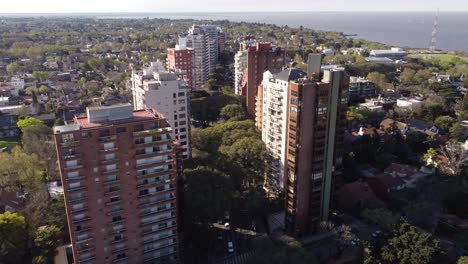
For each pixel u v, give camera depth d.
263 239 107.38
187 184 123.62
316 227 131.38
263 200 135.62
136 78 175.00
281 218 138.62
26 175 143.25
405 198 143.75
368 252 107.44
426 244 100.69
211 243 123.44
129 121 100.44
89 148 94.94
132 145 99.94
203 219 120.50
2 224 105.50
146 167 103.12
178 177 131.62
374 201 139.75
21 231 109.44
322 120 118.12
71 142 92.56
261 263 100.25
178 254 115.88
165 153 104.94
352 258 117.75
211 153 167.75
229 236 129.38
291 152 121.19
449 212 139.12
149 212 107.19
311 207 127.44
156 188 106.38
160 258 112.81
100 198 99.31
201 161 146.00
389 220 117.69
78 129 93.31
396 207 138.75
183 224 124.69
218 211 117.62
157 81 160.00
